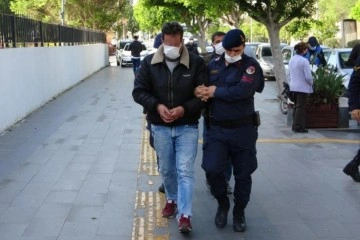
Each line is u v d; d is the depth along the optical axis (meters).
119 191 6.42
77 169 7.43
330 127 10.76
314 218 5.54
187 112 5.01
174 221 5.43
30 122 11.42
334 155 8.38
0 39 10.68
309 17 14.81
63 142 9.27
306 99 10.26
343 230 5.20
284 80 14.26
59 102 15.08
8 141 9.33
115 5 39.69
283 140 9.55
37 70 13.79
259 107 14.11
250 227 5.29
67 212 5.66
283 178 7.05
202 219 5.52
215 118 5.02
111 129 10.59
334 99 10.70
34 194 6.27
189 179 5.06
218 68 5.05
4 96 10.42
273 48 14.25
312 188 6.60
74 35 21.98
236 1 14.16
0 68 10.16
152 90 5.14
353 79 6.48
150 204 5.95
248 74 4.86
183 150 5.09
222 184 5.12
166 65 5.03
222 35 5.90
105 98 16.05
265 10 14.30
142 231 5.17
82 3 37.97
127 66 34.47
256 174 7.24
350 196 6.27
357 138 9.97
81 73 23.12
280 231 5.18
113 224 5.34
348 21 25.41
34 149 8.69
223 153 5.02
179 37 4.97
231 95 4.83
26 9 39.03
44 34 15.52
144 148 8.80
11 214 5.59
